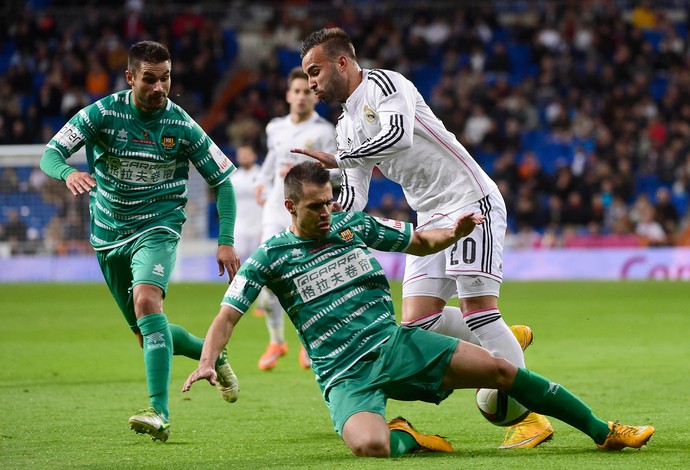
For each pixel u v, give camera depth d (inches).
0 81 2236.7
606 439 400.2
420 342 394.3
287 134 786.2
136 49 464.1
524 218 1815.9
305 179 391.9
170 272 474.6
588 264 1766.7
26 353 840.3
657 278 1733.5
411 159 459.5
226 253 481.1
